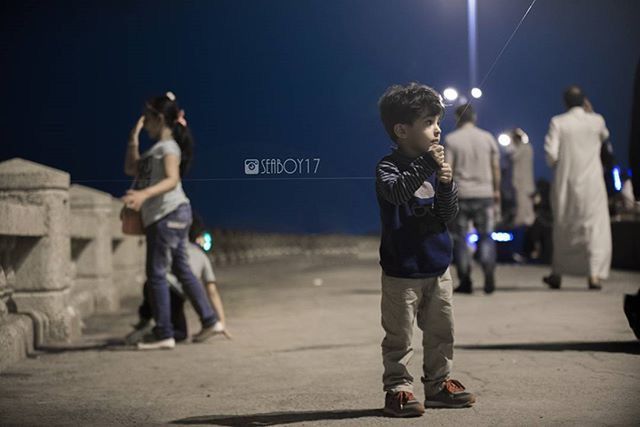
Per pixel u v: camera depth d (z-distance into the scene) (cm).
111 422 563
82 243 1293
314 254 3884
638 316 754
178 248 938
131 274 1555
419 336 942
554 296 1350
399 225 543
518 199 2181
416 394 631
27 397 650
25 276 952
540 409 559
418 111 534
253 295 1571
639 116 747
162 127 893
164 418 571
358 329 1035
